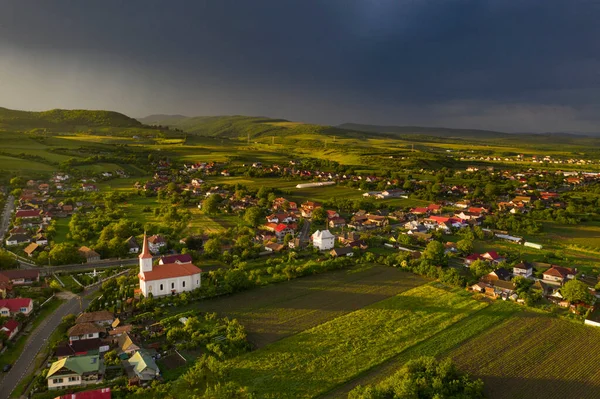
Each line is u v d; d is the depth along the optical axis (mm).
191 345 103875
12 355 100812
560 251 196250
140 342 107312
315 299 136125
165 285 137625
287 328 116062
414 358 101250
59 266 165375
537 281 148375
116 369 96000
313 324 118438
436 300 135625
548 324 119875
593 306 129750
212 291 137125
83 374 90812
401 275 159375
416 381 86375
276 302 133750
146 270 136125
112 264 169500
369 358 100875
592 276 160125
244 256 175750
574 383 92438
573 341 110375
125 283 142125
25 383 89938
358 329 115500
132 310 124500
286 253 188000
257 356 101438
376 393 81875
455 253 189625
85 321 114688
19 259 173000
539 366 98750
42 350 103688
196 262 173125
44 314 123188
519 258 181875
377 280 153875
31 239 196375
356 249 186500
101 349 103375
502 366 98562
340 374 94312
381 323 119312
